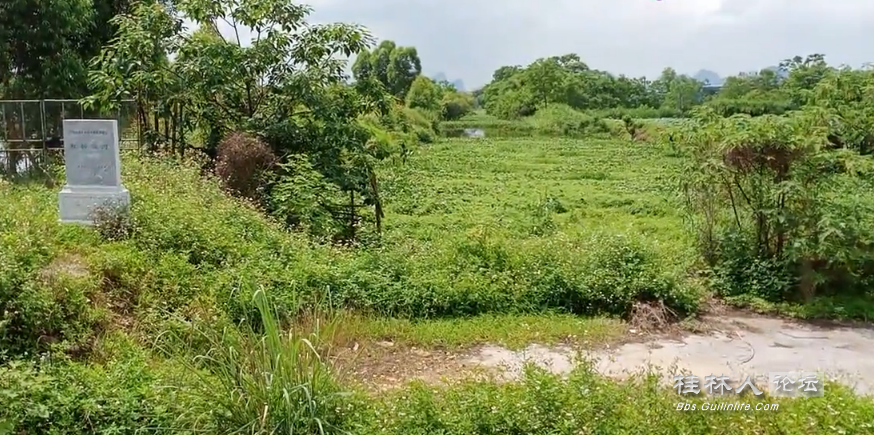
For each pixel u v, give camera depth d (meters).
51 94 13.86
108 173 7.41
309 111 10.49
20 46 13.59
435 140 30.19
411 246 7.98
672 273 6.99
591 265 7.16
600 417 4.02
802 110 7.81
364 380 5.11
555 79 48.09
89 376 4.39
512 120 45.66
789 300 7.27
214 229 7.14
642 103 51.38
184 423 3.92
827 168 7.40
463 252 7.41
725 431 4.02
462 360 5.65
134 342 5.17
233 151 9.31
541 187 15.62
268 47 10.34
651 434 3.94
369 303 6.46
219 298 5.96
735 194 7.71
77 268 5.95
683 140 7.87
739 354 5.93
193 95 10.17
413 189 14.49
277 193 9.01
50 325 4.91
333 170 9.94
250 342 4.30
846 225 7.18
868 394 4.75
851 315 6.93
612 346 6.07
